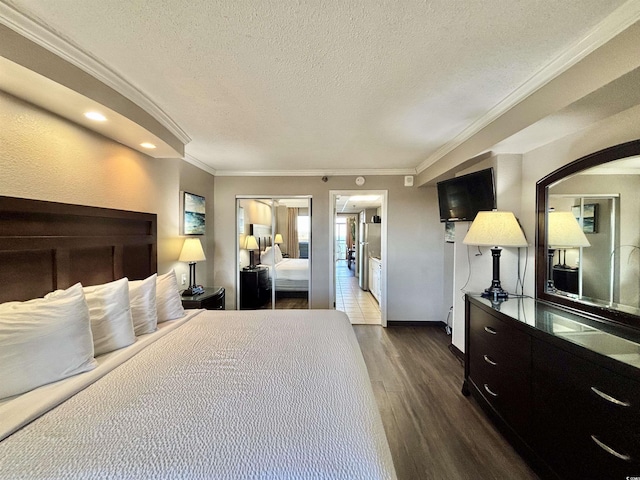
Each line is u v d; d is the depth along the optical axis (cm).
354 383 130
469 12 125
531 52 151
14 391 116
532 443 164
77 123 196
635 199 156
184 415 105
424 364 307
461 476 162
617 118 168
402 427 204
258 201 459
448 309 420
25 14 124
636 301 156
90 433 96
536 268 229
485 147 240
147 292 204
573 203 195
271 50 152
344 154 352
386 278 441
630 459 111
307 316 244
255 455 86
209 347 173
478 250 283
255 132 275
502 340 194
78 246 194
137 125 201
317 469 81
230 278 451
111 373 139
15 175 156
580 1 118
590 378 128
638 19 119
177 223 331
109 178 226
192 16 127
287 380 132
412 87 189
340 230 1239
